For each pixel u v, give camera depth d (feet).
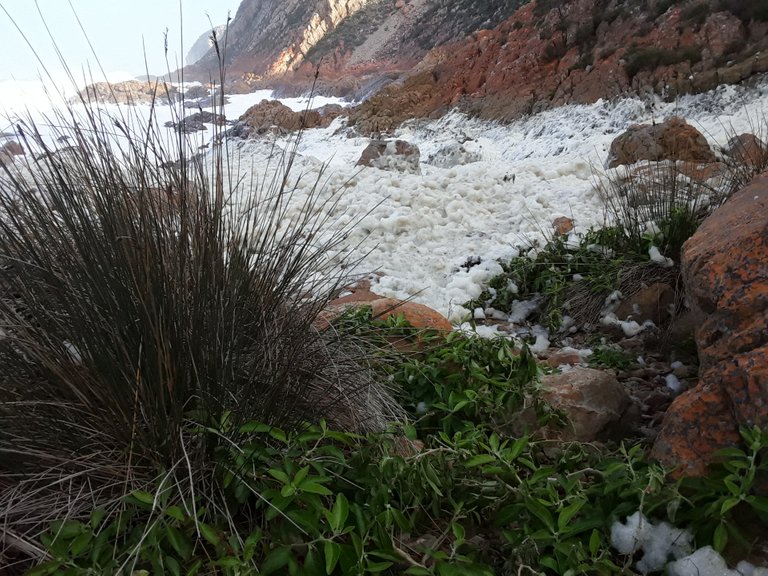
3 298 6.36
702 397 6.57
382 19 242.17
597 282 13.91
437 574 5.42
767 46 60.80
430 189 23.35
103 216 6.10
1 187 6.62
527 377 8.30
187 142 7.24
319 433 6.44
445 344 9.38
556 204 22.26
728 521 5.64
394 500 6.34
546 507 6.02
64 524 5.17
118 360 5.84
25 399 5.82
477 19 180.45
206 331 6.32
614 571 5.55
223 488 5.86
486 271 15.89
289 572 5.25
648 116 60.90
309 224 17.79
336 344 8.10
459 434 7.04
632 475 6.26
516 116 77.25
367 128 93.81
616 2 80.02
